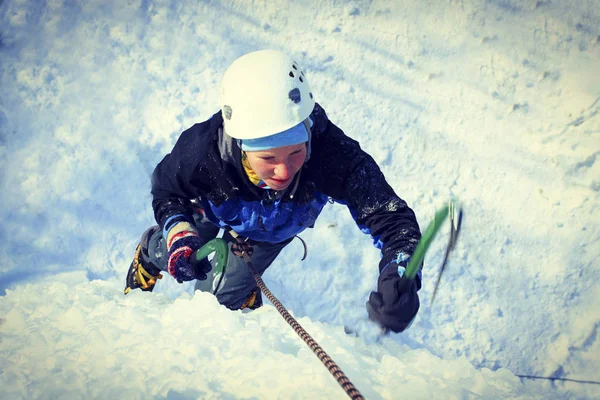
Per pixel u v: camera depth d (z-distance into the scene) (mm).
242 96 2162
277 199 2504
